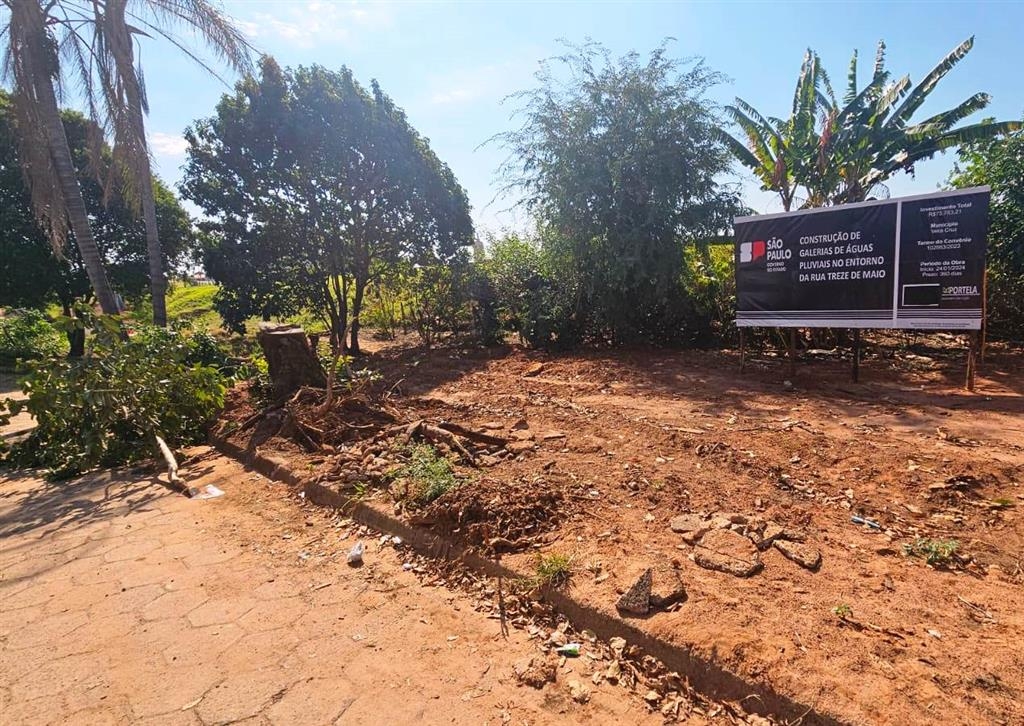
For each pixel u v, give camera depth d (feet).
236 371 28.35
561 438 18.48
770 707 7.43
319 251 45.14
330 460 17.46
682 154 35.58
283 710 8.00
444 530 12.37
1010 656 7.79
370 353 46.09
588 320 40.14
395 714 7.87
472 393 27.91
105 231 58.54
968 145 39.70
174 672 8.89
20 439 23.49
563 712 7.83
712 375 28.43
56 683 8.73
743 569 10.04
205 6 33.32
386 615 10.27
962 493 13.24
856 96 43.16
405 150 45.11
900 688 7.26
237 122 42.65
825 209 24.77
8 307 60.85
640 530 11.85
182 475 18.63
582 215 37.22
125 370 20.59
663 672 8.40
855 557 10.62
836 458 15.75
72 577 12.10
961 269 22.20
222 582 11.64
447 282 45.78
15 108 34.96
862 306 24.32
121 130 34.58
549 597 10.12
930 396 22.49
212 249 43.73
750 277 27.20
